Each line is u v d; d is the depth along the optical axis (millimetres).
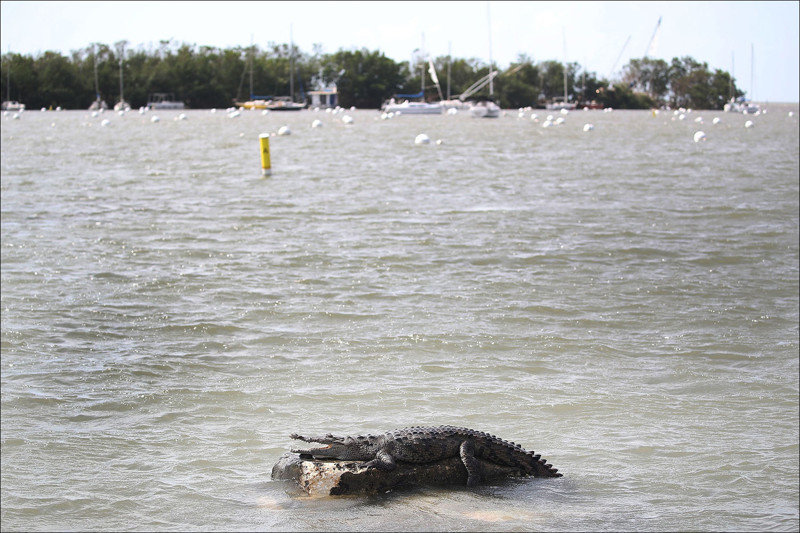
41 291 36812
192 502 18375
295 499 18359
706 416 23750
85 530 17328
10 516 17828
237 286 37969
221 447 21438
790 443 21891
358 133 168875
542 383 26188
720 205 62594
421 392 25234
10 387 25672
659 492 18938
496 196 68188
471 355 28859
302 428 22516
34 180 78562
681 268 42188
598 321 33062
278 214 57969
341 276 39969
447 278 39656
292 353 29047
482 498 18219
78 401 24656
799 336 31453
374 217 56812
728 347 30078
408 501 18047
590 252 45406
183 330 31609
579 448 21438
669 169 92438
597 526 17031
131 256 44156
